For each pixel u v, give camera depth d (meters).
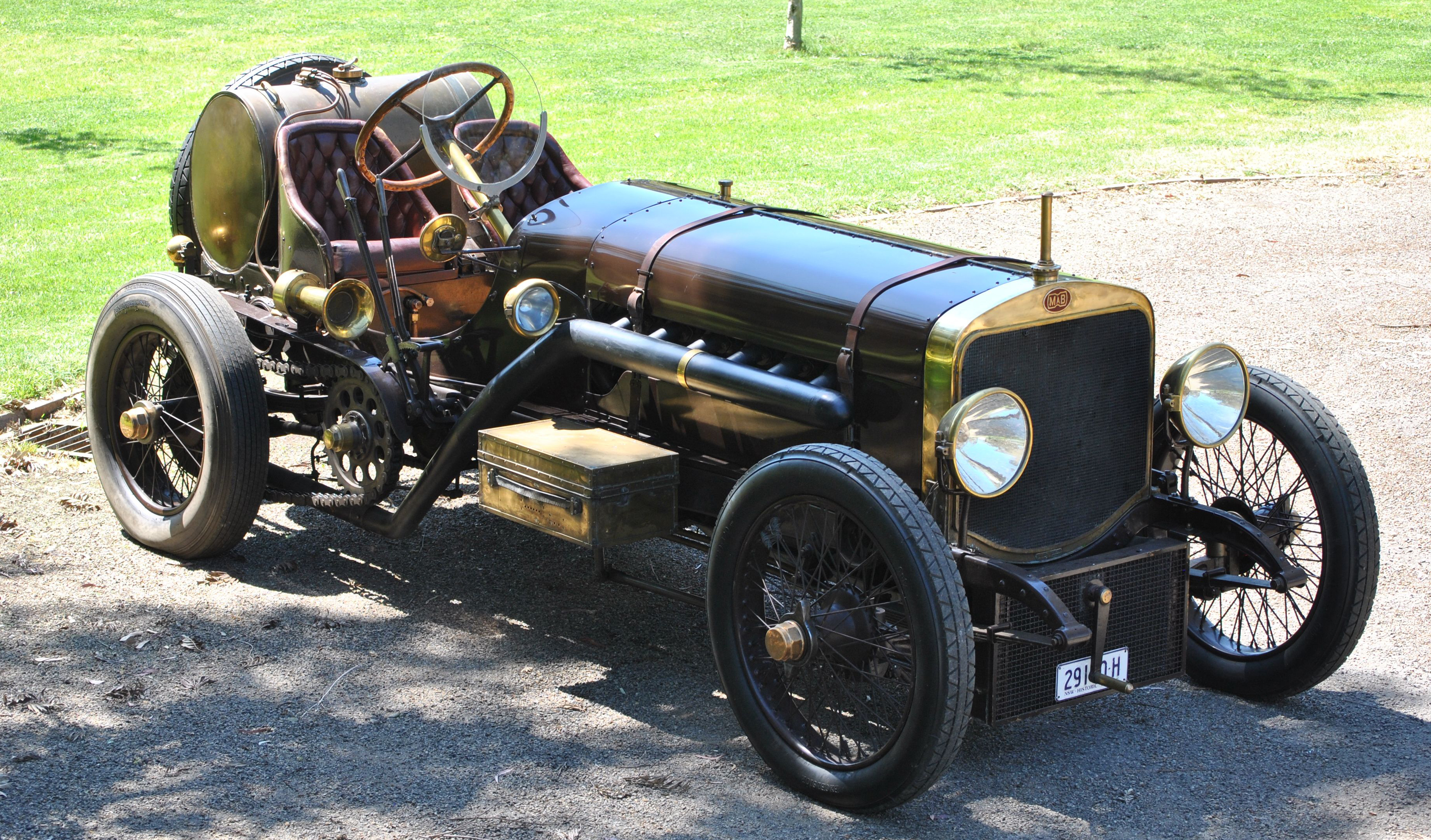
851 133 13.72
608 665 4.24
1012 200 11.05
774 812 3.47
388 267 4.70
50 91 15.91
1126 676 3.80
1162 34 20.17
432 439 4.71
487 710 3.94
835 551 3.56
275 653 4.25
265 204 5.08
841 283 3.83
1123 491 3.89
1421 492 5.64
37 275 8.76
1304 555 5.02
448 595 4.71
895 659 3.54
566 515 3.94
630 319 4.27
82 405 6.43
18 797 3.42
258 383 4.66
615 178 11.70
